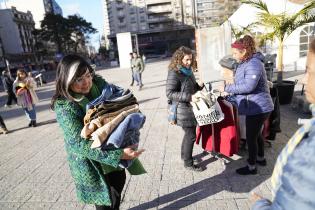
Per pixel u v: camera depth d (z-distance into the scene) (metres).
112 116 2.12
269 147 4.88
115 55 77.75
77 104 2.17
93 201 2.30
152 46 91.88
